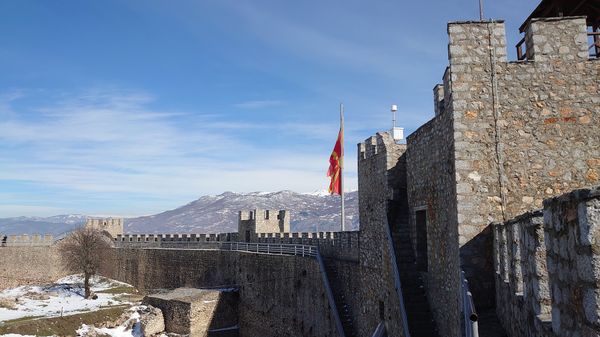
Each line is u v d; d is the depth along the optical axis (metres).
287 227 55.19
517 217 9.48
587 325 5.45
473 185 13.05
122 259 66.44
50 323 41.12
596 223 5.26
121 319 44.84
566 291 6.09
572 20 13.34
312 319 31.86
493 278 12.64
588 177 12.84
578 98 13.09
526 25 13.95
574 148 12.97
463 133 13.27
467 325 11.02
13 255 65.69
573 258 5.79
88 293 56.47
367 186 24.28
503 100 13.28
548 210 6.71
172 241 63.47
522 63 13.34
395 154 21.48
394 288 18.83
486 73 13.42
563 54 13.27
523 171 13.02
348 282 27.94
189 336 41.94
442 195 15.19
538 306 7.98
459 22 13.64
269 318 39.66
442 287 15.36
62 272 67.69
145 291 62.06
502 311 11.55
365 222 24.53
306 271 33.34
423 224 18.53
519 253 9.99
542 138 13.07
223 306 44.53
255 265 42.88
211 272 52.03
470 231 12.91
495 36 13.52
